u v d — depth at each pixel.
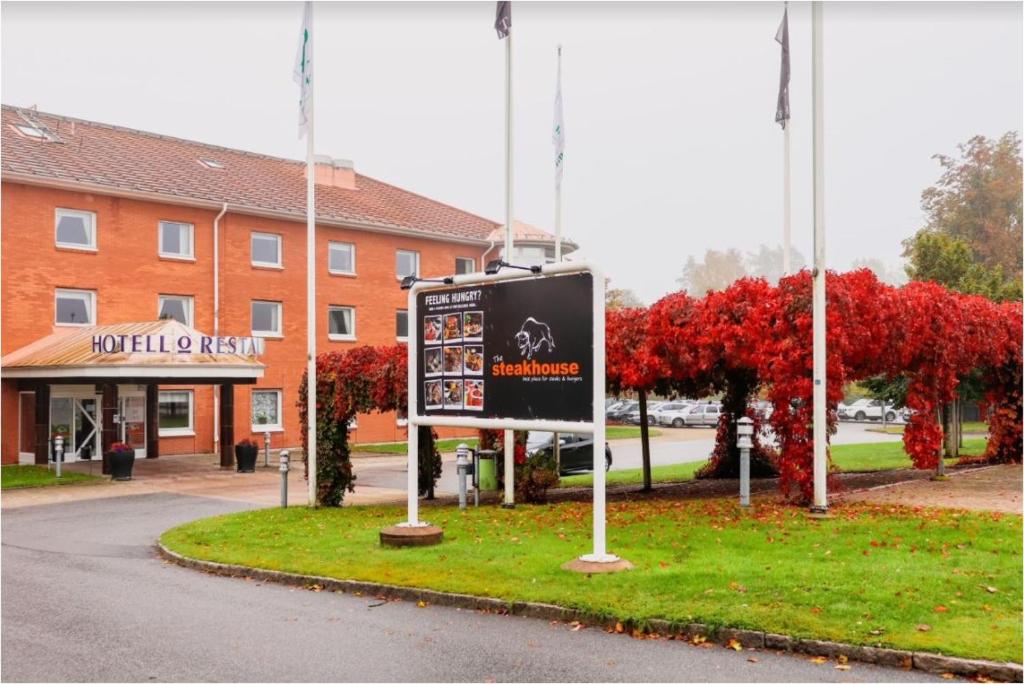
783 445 13.85
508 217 16.06
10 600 9.70
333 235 36.22
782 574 8.72
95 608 9.25
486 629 8.04
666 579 8.85
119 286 30.17
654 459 30.03
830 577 8.53
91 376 24.34
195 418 32.22
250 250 33.72
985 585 8.13
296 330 34.88
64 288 29.08
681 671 6.67
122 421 30.52
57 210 29.02
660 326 15.04
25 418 27.94
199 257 32.25
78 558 12.66
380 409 17.23
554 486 17.58
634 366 15.20
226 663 7.19
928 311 15.62
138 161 33.38
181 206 31.84
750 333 13.83
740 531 11.40
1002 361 19.72
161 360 24.83
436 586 9.27
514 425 11.14
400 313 38.59
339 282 36.34
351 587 9.84
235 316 33.09
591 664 6.91
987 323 18.19
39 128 32.66
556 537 11.76
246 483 23.67
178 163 35.03
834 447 30.16
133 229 30.61
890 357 15.11
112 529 15.68
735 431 20.97
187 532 14.17
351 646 7.60
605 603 8.16
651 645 7.37
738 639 7.25
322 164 40.50
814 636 6.98
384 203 40.91
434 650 7.42
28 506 19.17
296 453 32.88
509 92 16.11
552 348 10.82
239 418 33.19
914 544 10.07
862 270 14.60
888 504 13.30
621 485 20.61
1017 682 6.15
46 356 25.77
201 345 25.92
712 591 8.28
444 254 40.09
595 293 10.28
